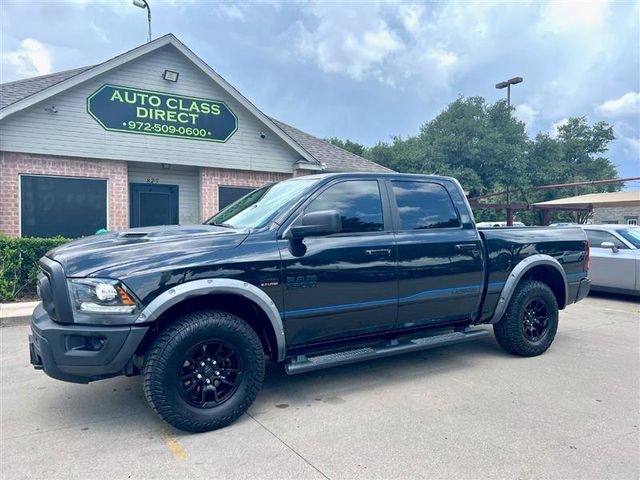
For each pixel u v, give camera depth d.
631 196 15.69
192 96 11.02
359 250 3.81
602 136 42.28
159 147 10.67
